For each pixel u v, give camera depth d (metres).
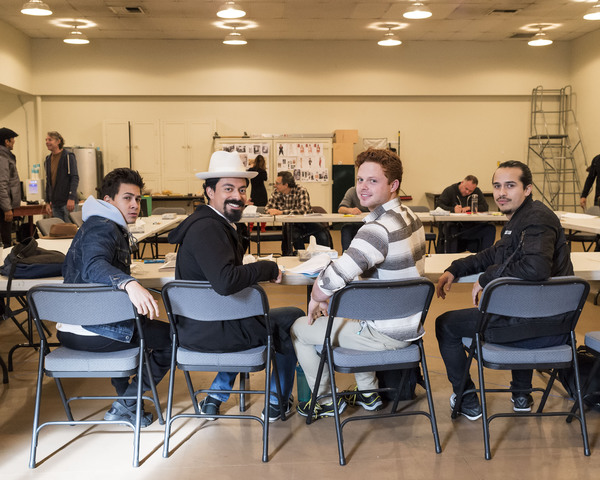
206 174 2.58
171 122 12.41
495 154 13.12
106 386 3.45
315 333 2.71
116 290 2.42
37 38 12.00
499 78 12.73
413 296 2.49
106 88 12.22
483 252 3.06
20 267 3.07
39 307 2.48
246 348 2.62
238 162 2.71
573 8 10.05
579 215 6.71
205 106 12.62
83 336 2.63
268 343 2.61
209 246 2.43
